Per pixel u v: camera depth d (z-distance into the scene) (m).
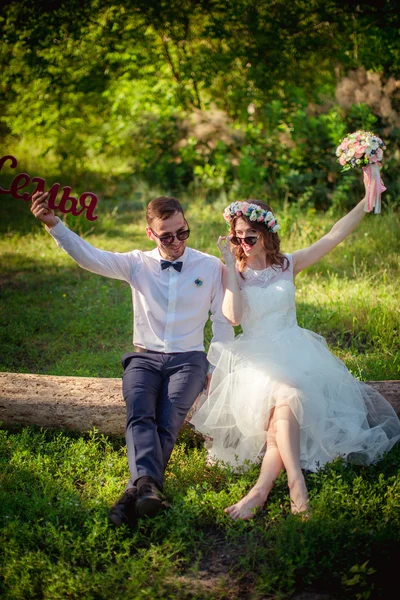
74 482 3.49
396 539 2.89
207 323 5.68
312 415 3.40
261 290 3.69
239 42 7.98
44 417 3.84
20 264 7.38
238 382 3.55
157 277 3.69
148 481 3.06
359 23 7.88
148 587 2.68
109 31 7.77
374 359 4.70
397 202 8.23
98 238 8.13
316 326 5.49
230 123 10.35
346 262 6.82
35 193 3.59
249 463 3.50
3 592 2.73
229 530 3.03
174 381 3.52
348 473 3.38
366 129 8.74
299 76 8.28
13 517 3.11
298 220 8.02
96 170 11.21
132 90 10.27
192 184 9.95
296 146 9.13
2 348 5.28
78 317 5.95
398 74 9.14
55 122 9.46
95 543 2.95
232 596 2.73
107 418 3.80
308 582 2.72
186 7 7.65
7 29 7.70
